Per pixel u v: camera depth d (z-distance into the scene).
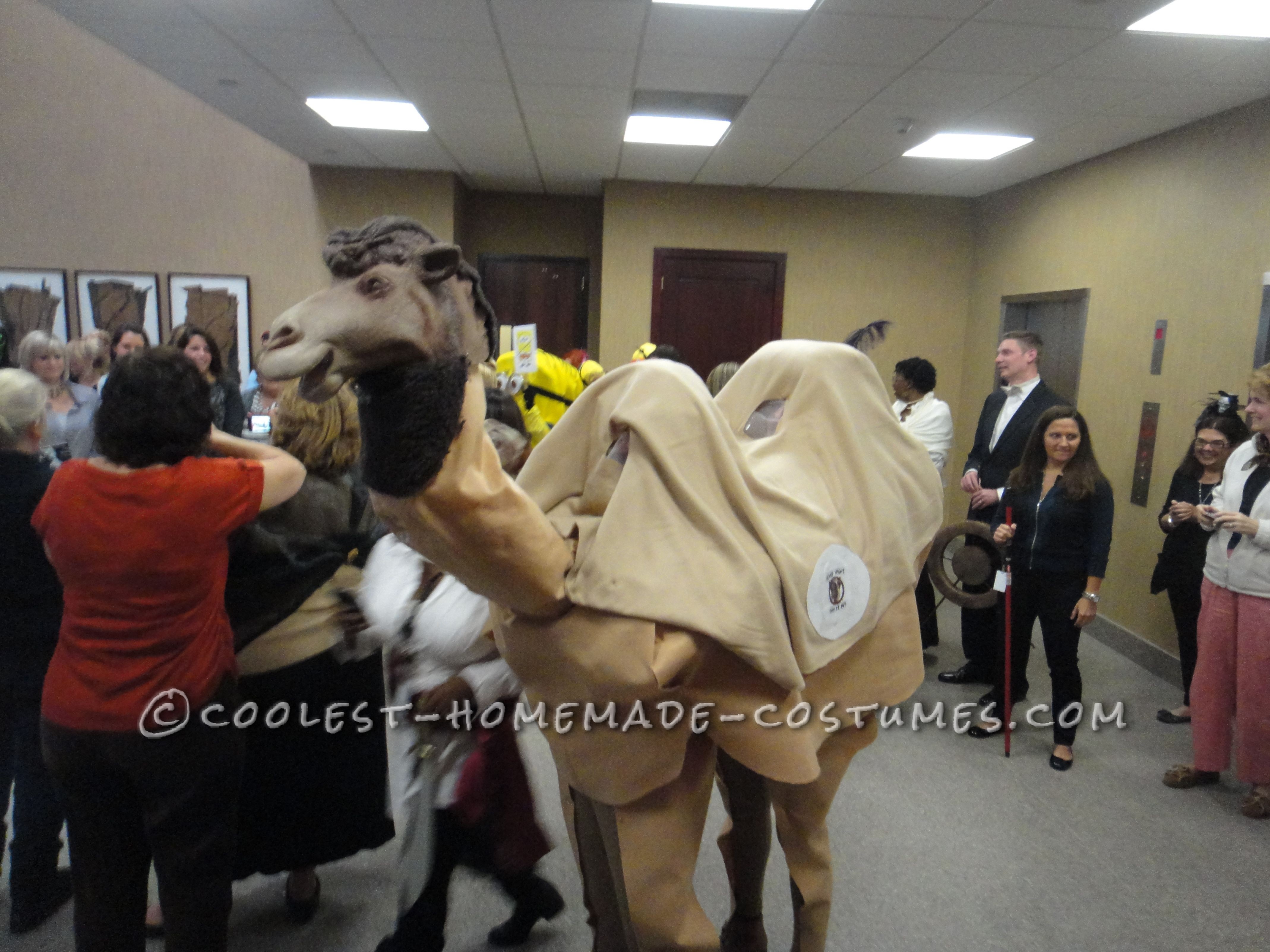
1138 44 3.18
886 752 3.17
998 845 2.57
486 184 6.72
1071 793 2.90
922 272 6.43
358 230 0.94
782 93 4.00
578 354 5.13
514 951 2.05
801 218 6.35
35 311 6.13
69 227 6.19
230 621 1.78
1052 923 2.21
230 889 1.67
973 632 3.75
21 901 2.06
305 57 3.70
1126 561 4.46
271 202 6.28
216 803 1.60
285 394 1.85
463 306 0.95
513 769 1.81
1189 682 3.46
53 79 6.04
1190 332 4.04
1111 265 4.71
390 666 1.75
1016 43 3.24
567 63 3.69
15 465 1.91
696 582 1.12
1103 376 4.78
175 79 4.05
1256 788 2.78
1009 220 5.87
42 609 1.98
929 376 4.27
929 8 2.96
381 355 0.89
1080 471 3.05
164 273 6.33
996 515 3.30
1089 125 4.22
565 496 1.29
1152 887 2.38
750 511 1.20
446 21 3.25
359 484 1.90
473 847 1.78
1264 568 2.70
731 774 1.75
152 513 1.44
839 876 2.40
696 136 4.88
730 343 6.48
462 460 0.95
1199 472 3.37
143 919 1.67
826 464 1.50
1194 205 4.05
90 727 1.49
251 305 6.39
